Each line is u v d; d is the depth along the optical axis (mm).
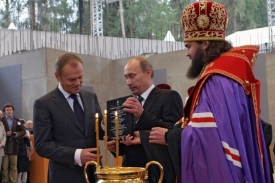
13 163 7727
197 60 2189
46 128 2859
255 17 19328
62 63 2930
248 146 1996
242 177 1913
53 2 18750
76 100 2998
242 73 2049
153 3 20047
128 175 2039
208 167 1901
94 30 17312
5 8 18562
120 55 12789
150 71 3010
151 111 2891
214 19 2166
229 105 1962
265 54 10234
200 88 2043
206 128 1940
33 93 9867
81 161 2736
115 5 20469
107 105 2705
